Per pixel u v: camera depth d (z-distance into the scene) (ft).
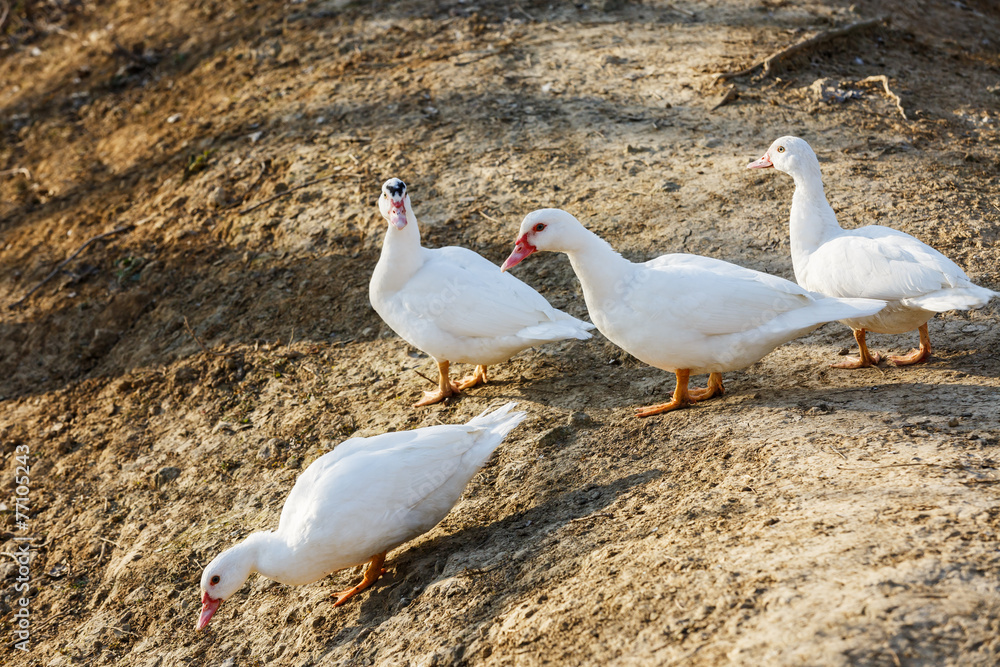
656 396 16.35
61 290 26.08
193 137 30.37
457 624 11.87
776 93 26.91
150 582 16.10
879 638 8.59
